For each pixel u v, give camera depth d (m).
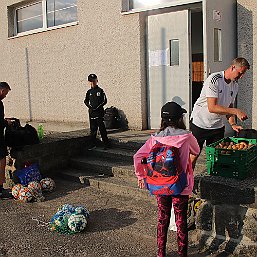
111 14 9.31
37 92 11.93
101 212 5.76
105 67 9.62
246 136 4.99
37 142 7.42
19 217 5.76
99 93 7.74
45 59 11.47
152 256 4.41
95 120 7.82
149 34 8.72
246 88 7.48
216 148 4.60
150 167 4.05
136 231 5.05
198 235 4.69
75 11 10.62
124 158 7.43
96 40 9.77
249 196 4.23
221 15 7.12
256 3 7.25
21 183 6.92
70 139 7.96
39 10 11.81
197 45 9.98
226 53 7.31
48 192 6.82
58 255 4.50
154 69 8.72
